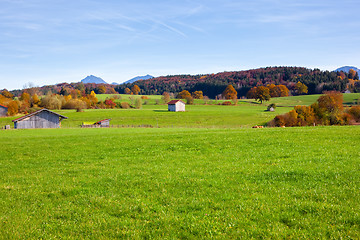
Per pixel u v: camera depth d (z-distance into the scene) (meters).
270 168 17.05
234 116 118.62
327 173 14.83
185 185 14.90
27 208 12.85
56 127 90.69
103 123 103.88
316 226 9.38
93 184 16.30
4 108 133.00
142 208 12.02
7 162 25.12
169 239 9.23
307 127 39.94
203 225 9.98
